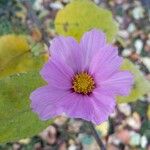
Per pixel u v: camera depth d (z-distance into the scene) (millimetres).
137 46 529
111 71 125
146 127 484
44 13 537
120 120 486
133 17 555
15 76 131
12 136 126
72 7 154
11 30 490
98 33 127
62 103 118
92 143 461
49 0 552
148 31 546
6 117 127
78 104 120
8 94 129
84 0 153
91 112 118
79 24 154
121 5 562
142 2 568
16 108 128
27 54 153
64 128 465
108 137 474
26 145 451
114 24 154
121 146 474
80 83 125
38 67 152
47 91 120
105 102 121
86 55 127
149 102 492
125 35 540
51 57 126
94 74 127
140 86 141
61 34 155
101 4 561
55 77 124
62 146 462
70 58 127
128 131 481
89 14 153
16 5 518
